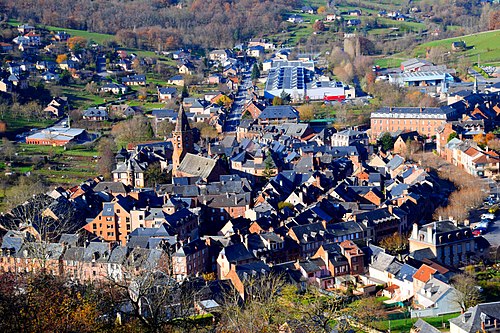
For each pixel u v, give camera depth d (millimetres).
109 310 191125
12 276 195125
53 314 164125
